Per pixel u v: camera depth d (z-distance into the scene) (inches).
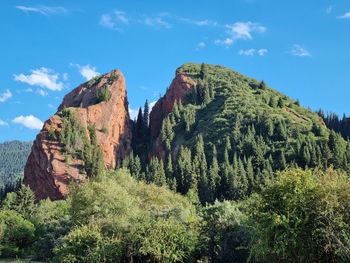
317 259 1218.0
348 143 5762.8
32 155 7086.6
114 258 2014.0
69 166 6702.8
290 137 6230.3
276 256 1300.4
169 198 4069.9
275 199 1283.2
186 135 7406.5
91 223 2377.0
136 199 3494.1
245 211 1482.5
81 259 2005.4
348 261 1146.0
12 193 5442.9
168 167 5964.6
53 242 2807.6
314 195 1238.9
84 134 7598.4
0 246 3152.1
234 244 1979.6
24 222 3496.6
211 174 5255.9
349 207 1218.6
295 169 1342.3
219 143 6481.3
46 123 7416.3
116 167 7342.5
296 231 1212.5
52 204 4795.8
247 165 5255.9
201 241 2086.6
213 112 7800.2
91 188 3004.4
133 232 2087.8
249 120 6894.7
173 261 1962.4
